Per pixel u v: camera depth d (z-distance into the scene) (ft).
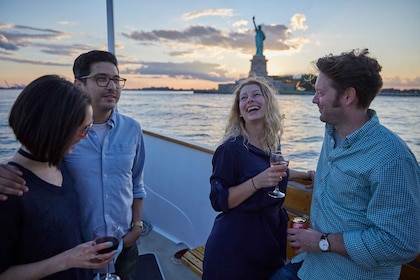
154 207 9.77
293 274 4.58
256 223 4.76
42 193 2.99
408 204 3.14
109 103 4.38
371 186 3.33
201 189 8.40
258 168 4.73
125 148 4.61
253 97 4.95
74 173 4.28
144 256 7.91
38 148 2.84
